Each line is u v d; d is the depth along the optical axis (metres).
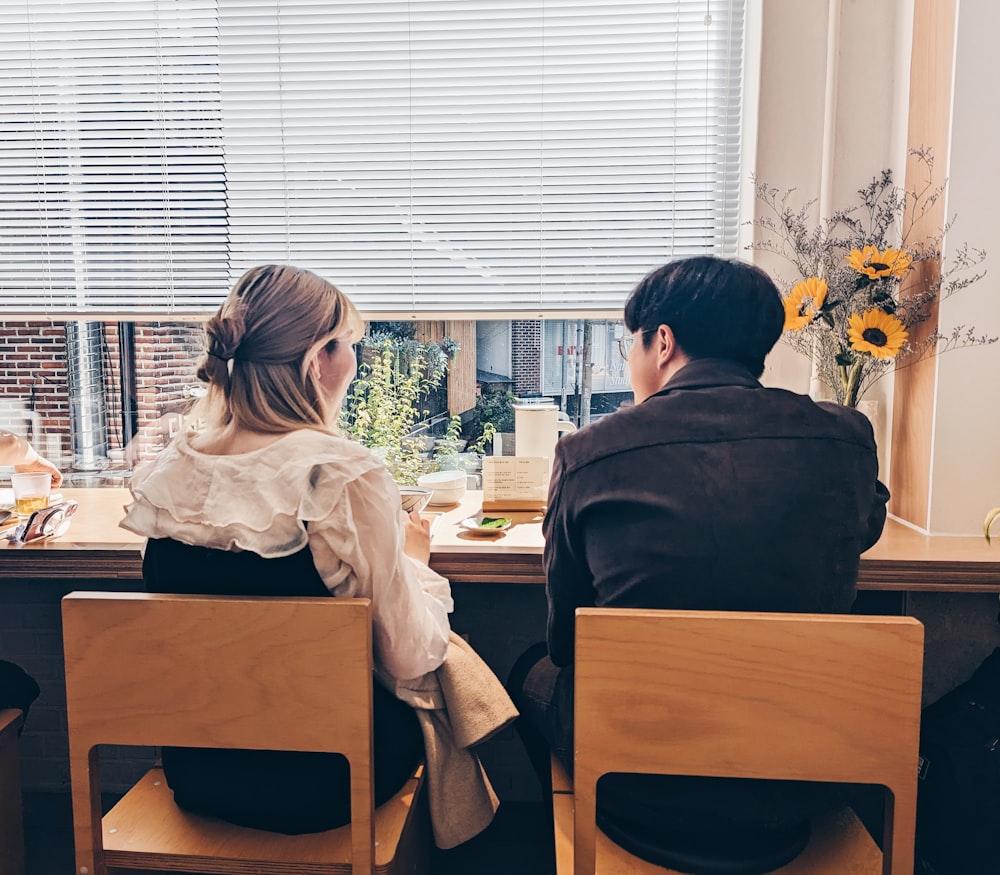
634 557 1.13
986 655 1.94
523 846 2.00
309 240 2.28
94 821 1.20
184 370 2.42
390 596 1.27
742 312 1.23
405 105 2.21
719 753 1.05
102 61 2.24
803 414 1.16
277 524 1.21
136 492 1.29
